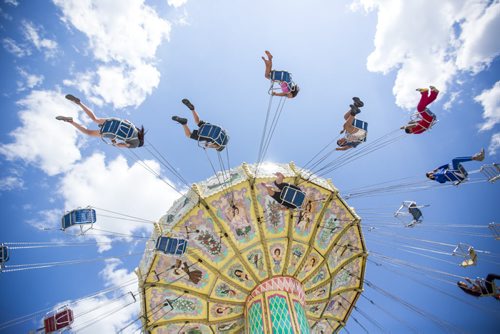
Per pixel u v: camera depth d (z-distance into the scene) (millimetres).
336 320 14062
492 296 10523
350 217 12570
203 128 9734
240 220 11336
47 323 9094
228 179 11367
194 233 11086
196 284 11484
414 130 10844
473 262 10750
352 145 11203
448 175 10766
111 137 9023
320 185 11789
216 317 11914
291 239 11617
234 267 11477
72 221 9211
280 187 10258
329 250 12375
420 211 11852
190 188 11375
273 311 10594
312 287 12297
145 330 11625
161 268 11148
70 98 8898
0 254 8555
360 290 13508
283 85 10516
